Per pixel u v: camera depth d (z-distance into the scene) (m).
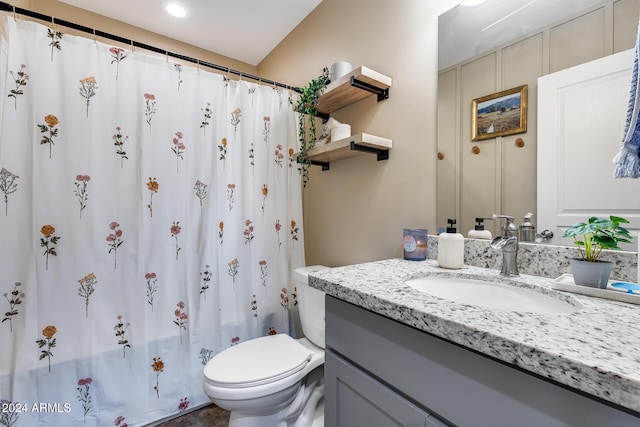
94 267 1.31
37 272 1.20
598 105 0.80
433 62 1.23
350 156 1.63
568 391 0.40
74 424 1.27
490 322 0.52
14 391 1.17
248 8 1.93
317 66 1.91
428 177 1.25
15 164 1.16
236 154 1.72
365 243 1.57
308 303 1.54
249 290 1.75
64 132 1.25
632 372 0.35
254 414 1.22
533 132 0.93
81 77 1.28
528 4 0.95
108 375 1.34
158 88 1.46
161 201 1.46
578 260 0.73
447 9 1.19
